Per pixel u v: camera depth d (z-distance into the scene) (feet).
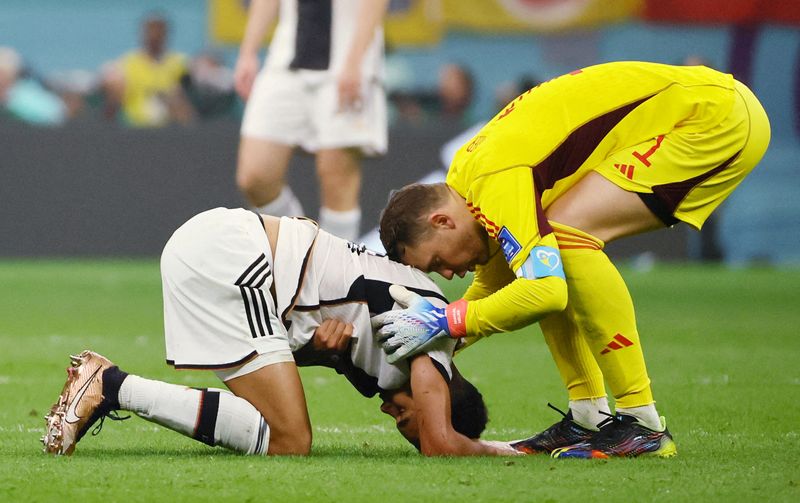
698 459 48.24
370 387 50.67
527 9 233.96
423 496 39.93
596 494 40.47
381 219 50.67
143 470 43.78
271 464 45.27
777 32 232.32
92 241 187.11
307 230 50.16
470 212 49.11
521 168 47.88
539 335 109.40
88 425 47.78
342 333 48.75
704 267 203.51
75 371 47.78
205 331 48.14
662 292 153.48
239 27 229.86
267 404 47.83
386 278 49.49
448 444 47.78
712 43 234.38
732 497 40.16
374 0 111.24
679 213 50.75
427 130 187.93
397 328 47.70
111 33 230.68
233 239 48.70
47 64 230.27
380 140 115.65
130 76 204.13
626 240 205.67
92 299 135.95
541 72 235.61
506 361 88.79
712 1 232.53
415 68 233.76
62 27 230.07
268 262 48.73
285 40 114.21
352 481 42.14
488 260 50.85
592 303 49.03
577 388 52.39
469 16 233.35
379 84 115.14
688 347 98.07
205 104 206.18
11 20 228.84
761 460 47.96
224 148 186.91
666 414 63.10
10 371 79.51
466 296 54.85
